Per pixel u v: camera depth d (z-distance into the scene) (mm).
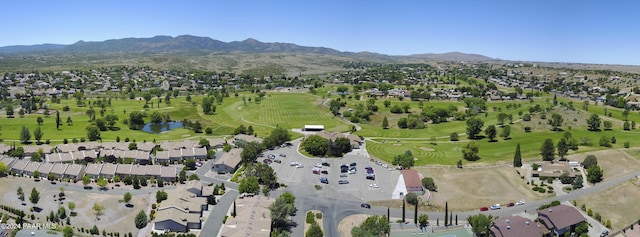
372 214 170375
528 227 150375
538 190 192625
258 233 143000
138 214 154125
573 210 161250
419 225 161375
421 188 191750
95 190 187125
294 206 173875
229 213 166500
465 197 187250
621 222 166625
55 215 159375
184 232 151750
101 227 153875
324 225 160250
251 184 185500
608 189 192875
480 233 151625
